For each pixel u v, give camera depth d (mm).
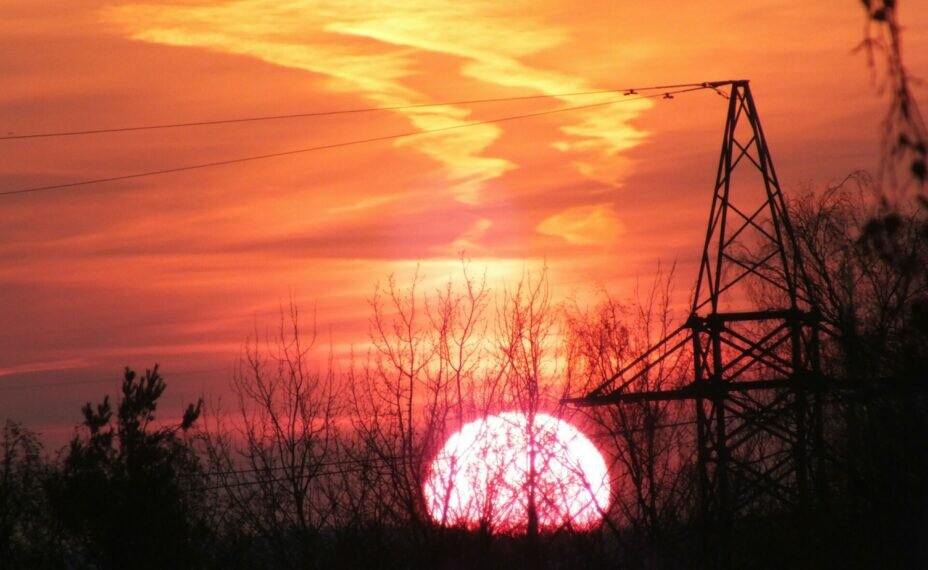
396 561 86250
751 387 93938
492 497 87688
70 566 89125
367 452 89125
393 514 87375
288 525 88125
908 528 79938
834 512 90875
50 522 90312
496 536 88000
